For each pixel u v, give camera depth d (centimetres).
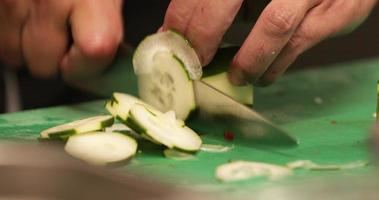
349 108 65
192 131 54
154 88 59
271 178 48
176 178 48
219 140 56
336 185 45
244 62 57
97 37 60
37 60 67
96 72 64
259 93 69
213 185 47
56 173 48
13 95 78
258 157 53
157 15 79
